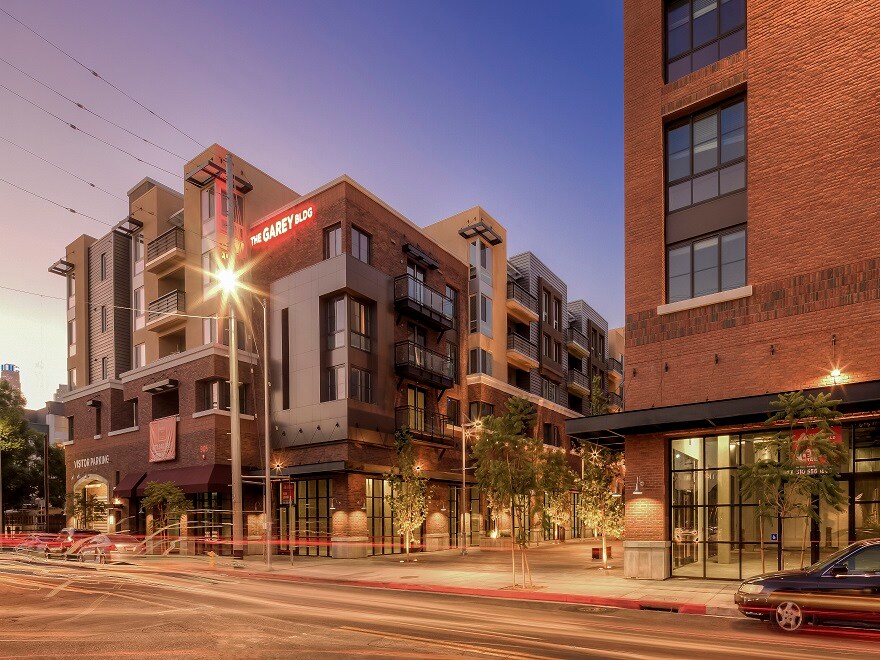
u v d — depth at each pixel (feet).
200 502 105.91
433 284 123.54
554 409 161.27
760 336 56.29
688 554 59.16
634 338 63.93
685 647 30.60
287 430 103.71
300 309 105.50
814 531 52.95
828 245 53.67
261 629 35.04
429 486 111.55
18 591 53.83
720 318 58.80
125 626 36.17
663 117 65.10
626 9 69.36
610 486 82.99
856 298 51.85
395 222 114.11
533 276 165.89
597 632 34.73
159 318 123.24
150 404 116.16
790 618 34.88
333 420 97.14
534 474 56.95
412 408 109.70
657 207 64.34
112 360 139.03
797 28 57.52
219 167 112.37
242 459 103.45
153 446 111.34
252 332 110.63
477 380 130.82
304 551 99.60
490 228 134.82
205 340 114.93
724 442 58.54
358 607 44.29
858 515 51.31
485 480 58.59
